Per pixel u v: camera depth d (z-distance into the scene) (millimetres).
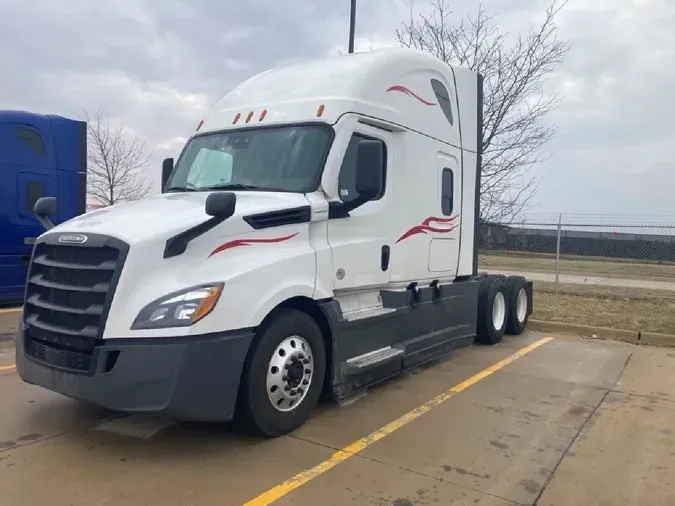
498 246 23484
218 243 4637
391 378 7102
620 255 35531
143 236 4359
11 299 11500
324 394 5754
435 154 7320
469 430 5297
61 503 3771
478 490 4113
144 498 3869
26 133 11836
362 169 5281
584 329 10531
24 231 11680
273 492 3994
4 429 5031
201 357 4266
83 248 4516
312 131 5707
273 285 4789
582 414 5840
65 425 5145
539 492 4113
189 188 6055
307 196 5352
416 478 4270
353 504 3857
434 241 7355
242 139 6051
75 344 4434
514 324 9992
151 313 4230
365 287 6066
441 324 7613
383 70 6363
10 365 7047
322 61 6590
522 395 6461
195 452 4633
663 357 8648
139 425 5176
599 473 4453
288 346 4980
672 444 5078
